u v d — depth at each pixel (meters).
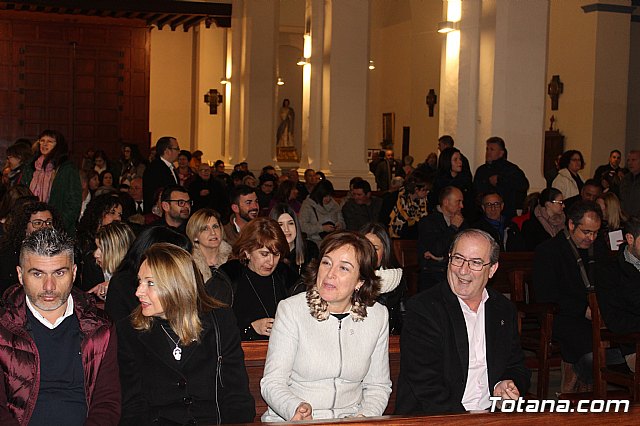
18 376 3.32
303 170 15.34
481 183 9.69
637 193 11.50
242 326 5.32
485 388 4.24
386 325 4.12
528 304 6.43
